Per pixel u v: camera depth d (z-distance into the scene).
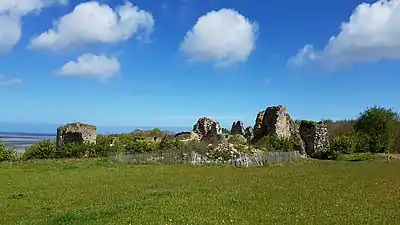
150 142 64.31
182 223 16.14
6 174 36.34
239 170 40.78
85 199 22.89
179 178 33.12
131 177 33.81
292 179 32.25
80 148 60.12
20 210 20.09
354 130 77.56
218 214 17.89
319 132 64.81
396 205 20.78
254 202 20.98
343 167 44.41
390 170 40.75
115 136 70.31
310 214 18.09
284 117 65.94
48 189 26.95
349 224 16.36
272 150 57.50
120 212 18.11
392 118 73.44
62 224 16.09
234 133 74.31
